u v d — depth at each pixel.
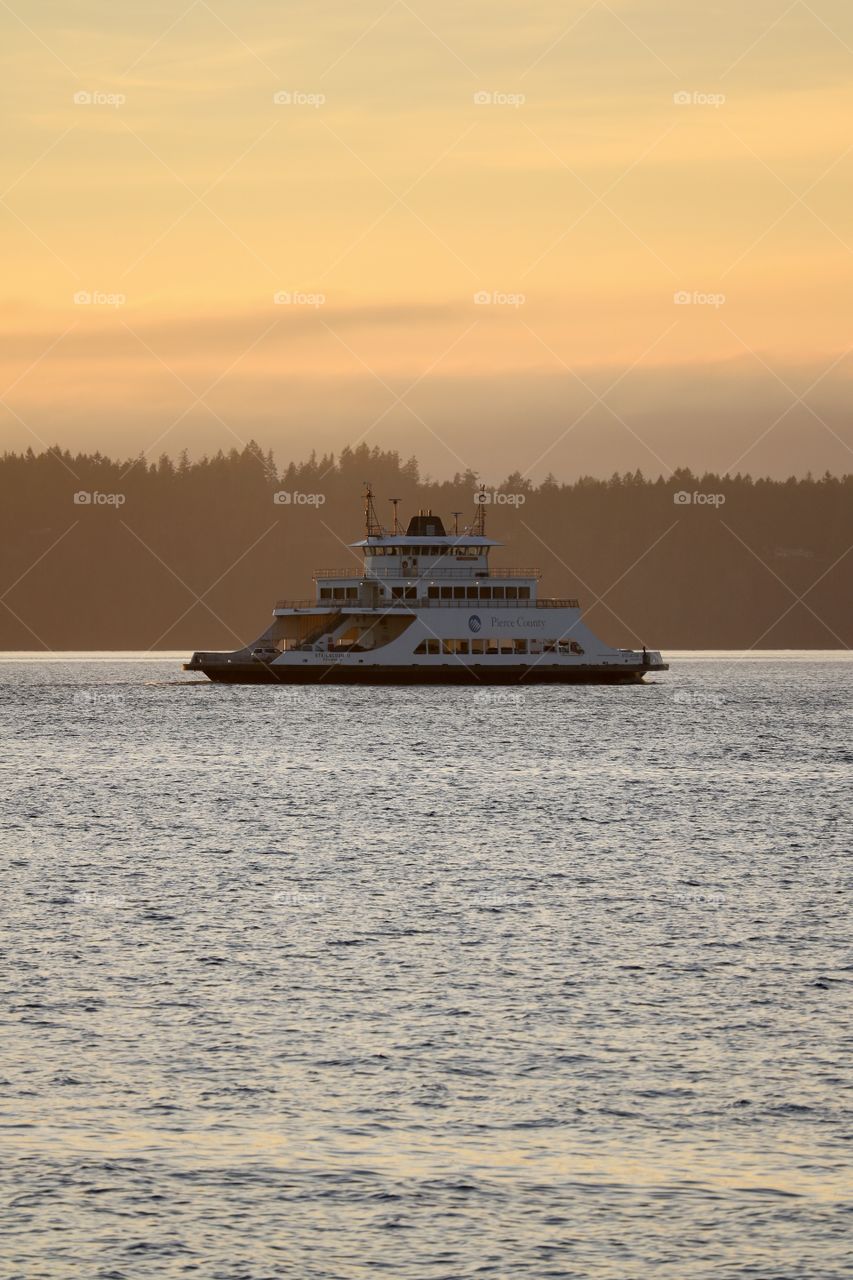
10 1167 101.75
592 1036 128.62
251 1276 89.19
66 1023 131.38
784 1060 122.38
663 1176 101.06
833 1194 98.62
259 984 144.88
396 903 186.38
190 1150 104.62
